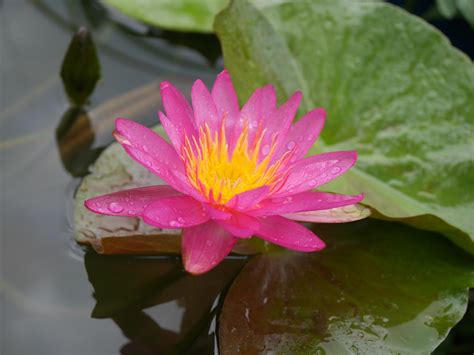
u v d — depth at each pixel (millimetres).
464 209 765
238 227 699
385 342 715
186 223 701
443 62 794
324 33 810
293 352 708
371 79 800
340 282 742
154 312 735
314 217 723
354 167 781
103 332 728
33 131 822
